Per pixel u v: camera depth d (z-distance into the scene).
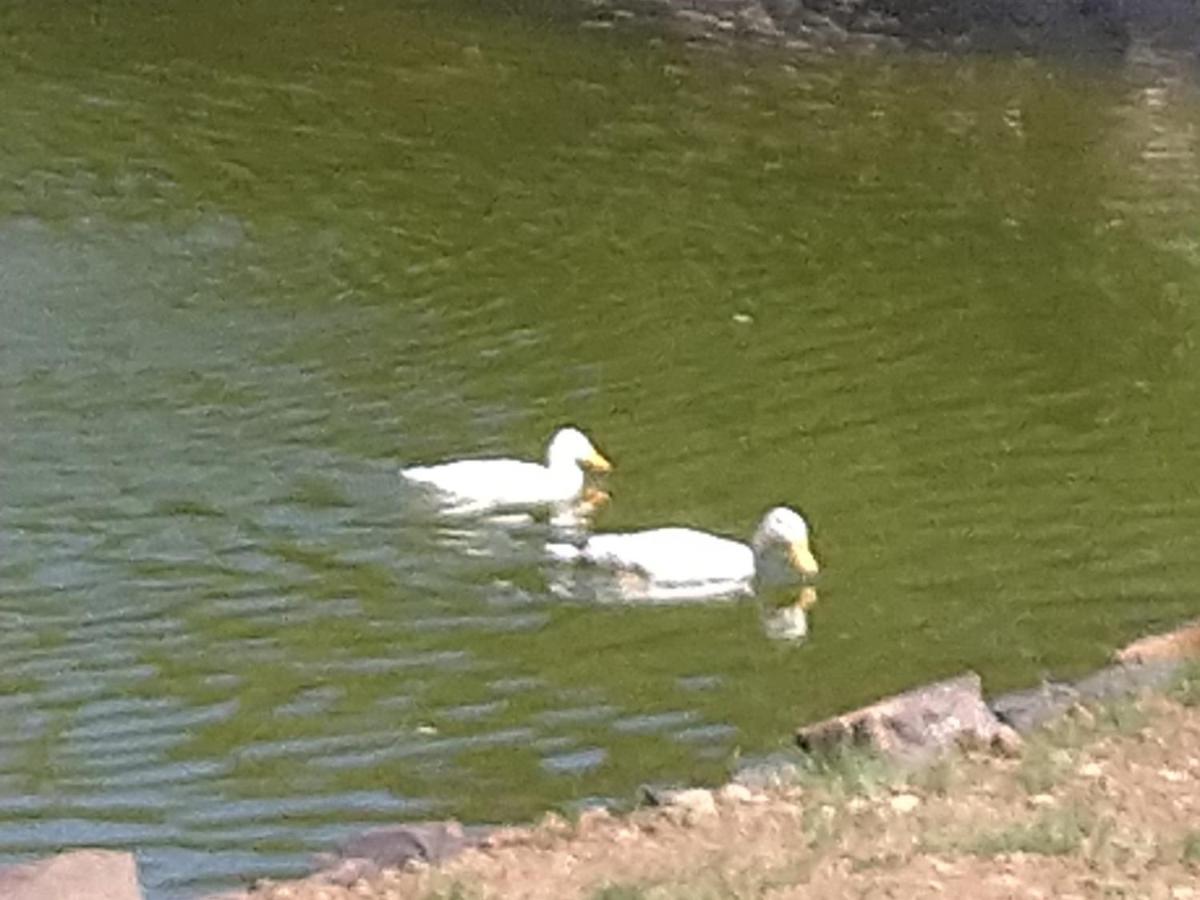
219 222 16.59
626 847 8.02
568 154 18.88
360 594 11.05
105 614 10.73
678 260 16.38
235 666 10.30
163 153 18.27
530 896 7.36
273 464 12.43
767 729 9.80
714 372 14.27
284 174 17.88
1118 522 12.26
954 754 8.83
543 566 11.38
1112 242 17.22
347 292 15.31
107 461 12.36
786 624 10.95
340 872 8.10
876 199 18.08
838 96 21.05
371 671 10.30
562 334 14.77
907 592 11.40
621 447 13.05
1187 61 22.11
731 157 19.06
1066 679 10.26
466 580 11.25
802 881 7.12
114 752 9.52
